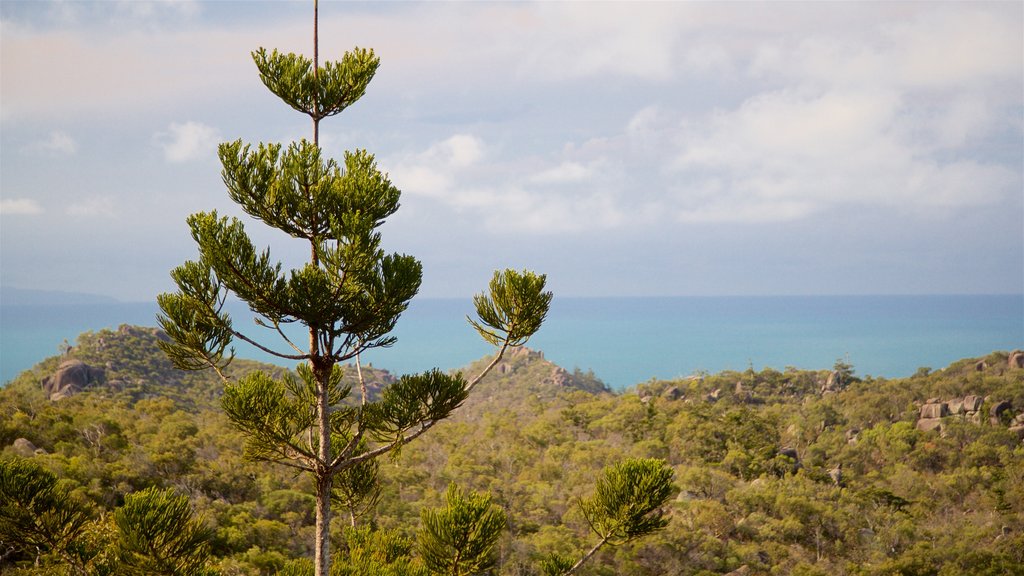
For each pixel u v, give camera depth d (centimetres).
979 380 9719
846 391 10806
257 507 3875
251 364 8500
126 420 5328
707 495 6138
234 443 5003
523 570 3853
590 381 17238
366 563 758
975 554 4828
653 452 7738
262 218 553
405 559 759
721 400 10762
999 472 6856
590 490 5472
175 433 5016
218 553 3052
